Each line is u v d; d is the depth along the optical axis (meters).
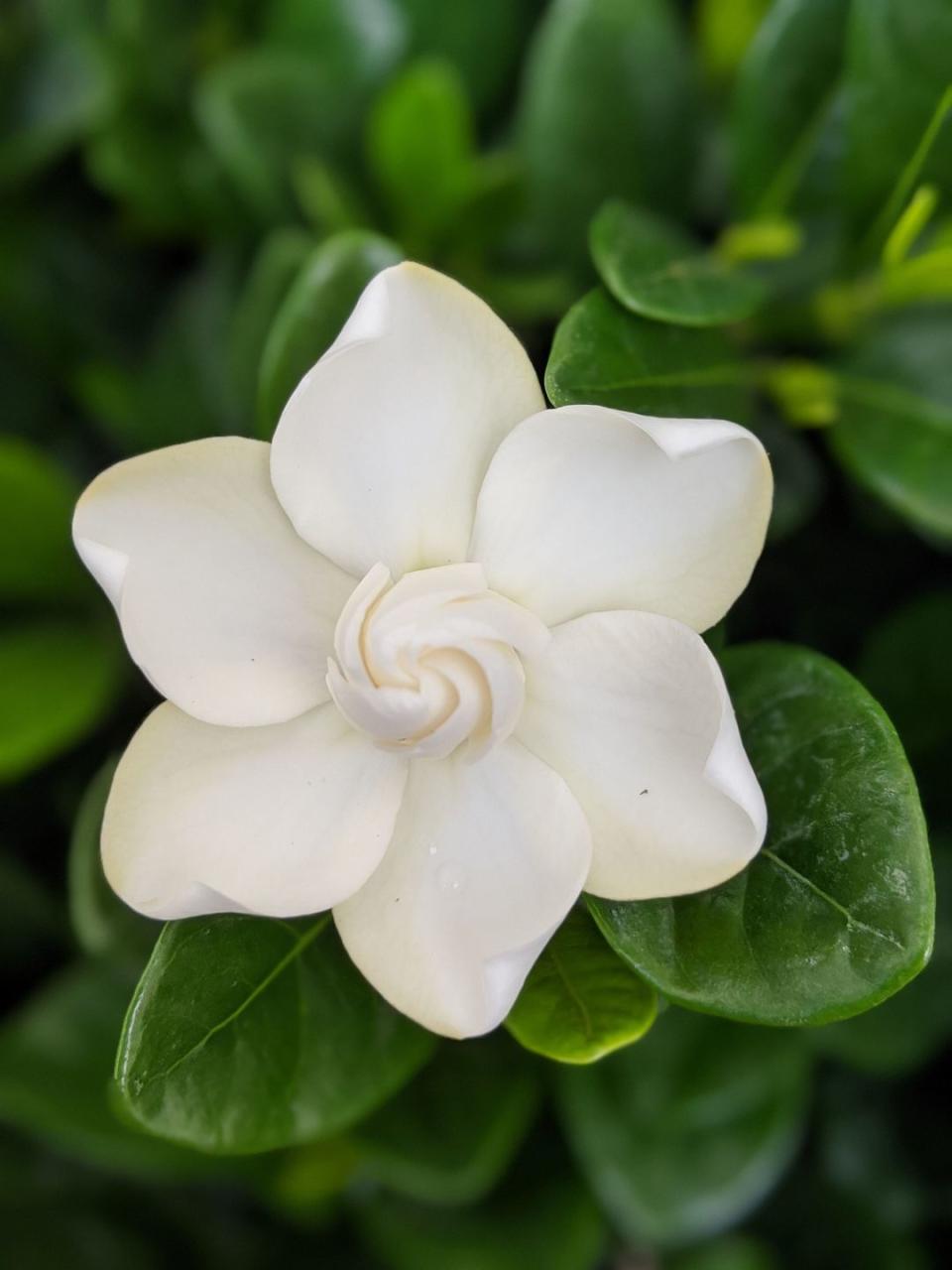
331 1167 0.33
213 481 0.23
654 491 0.23
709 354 0.27
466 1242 0.32
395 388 0.23
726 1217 0.31
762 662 0.25
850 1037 0.31
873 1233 0.34
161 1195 0.36
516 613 0.23
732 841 0.23
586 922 0.24
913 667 0.30
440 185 0.32
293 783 0.24
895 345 0.30
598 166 0.32
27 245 0.36
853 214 0.30
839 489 0.32
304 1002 0.25
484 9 0.33
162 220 0.35
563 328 0.25
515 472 0.23
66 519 0.32
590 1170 0.30
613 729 0.23
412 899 0.23
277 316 0.30
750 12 0.33
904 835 0.23
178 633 0.23
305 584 0.24
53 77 0.35
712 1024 0.31
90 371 0.35
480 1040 0.30
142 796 0.23
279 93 0.32
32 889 0.33
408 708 0.23
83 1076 0.31
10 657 0.32
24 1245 0.35
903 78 0.28
